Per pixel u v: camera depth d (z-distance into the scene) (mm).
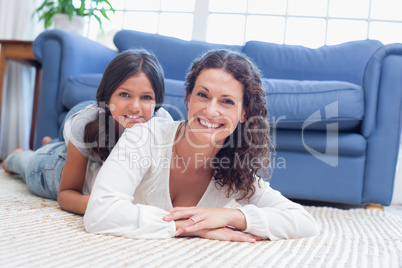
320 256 883
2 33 3330
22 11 3377
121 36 2744
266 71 2557
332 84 1965
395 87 2008
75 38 2254
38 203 1372
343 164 1956
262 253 867
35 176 1522
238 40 3379
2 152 3316
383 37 3186
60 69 2209
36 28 3434
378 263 856
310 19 3279
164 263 724
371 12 3203
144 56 1304
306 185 1966
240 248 900
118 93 1265
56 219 1089
